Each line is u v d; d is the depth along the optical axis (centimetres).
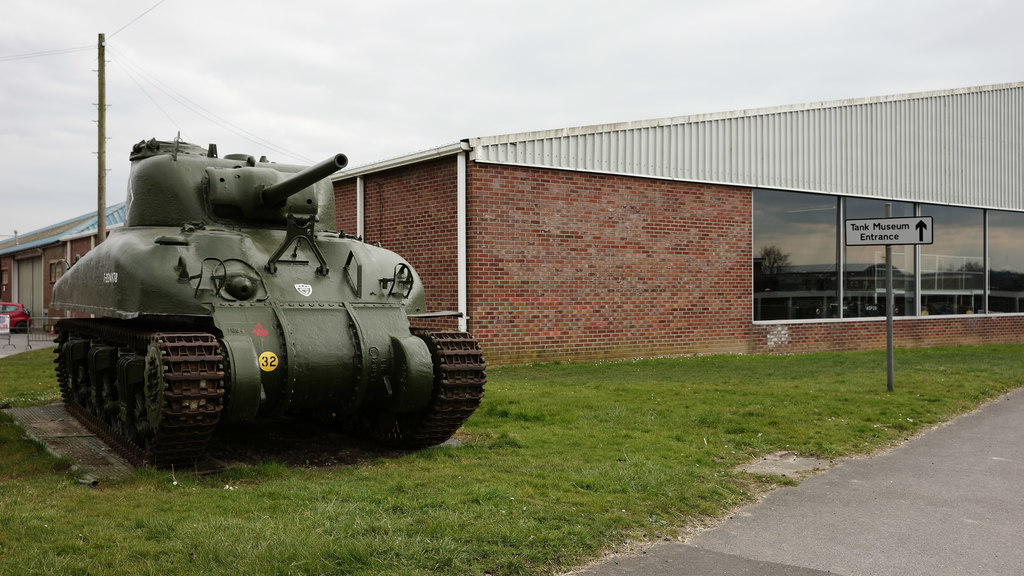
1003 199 2216
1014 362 1519
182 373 603
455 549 454
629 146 1588
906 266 2044
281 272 734
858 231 1114
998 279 2236
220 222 819
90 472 666
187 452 653
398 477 627
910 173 2017
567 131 1512
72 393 1011
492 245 1445
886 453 763
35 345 2475
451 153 1431
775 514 565
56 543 446
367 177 1706
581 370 1388
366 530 478
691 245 1677
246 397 633
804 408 951
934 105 2066
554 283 1509
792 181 1812
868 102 1938
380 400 738
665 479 623
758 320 1780
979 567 464
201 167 845
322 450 779
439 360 731
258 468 658
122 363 734
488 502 546
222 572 411
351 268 779
